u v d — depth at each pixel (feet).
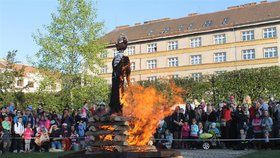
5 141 56.18
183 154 50.57
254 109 55.93
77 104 108.47
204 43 219.82
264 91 158.92
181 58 226.58
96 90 111.75
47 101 108.68
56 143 63.72
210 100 165.27
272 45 200.23
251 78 161.17
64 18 112.68
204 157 46.70
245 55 207.92
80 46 112.37
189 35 225.15
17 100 104.99
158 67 233.96
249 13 215.10
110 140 30.25
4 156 48.96
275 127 53.83
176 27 237.45
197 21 232.73
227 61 211.20
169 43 233.55
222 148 58.70
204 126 59.93
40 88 110.63
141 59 241.14
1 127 57.52
